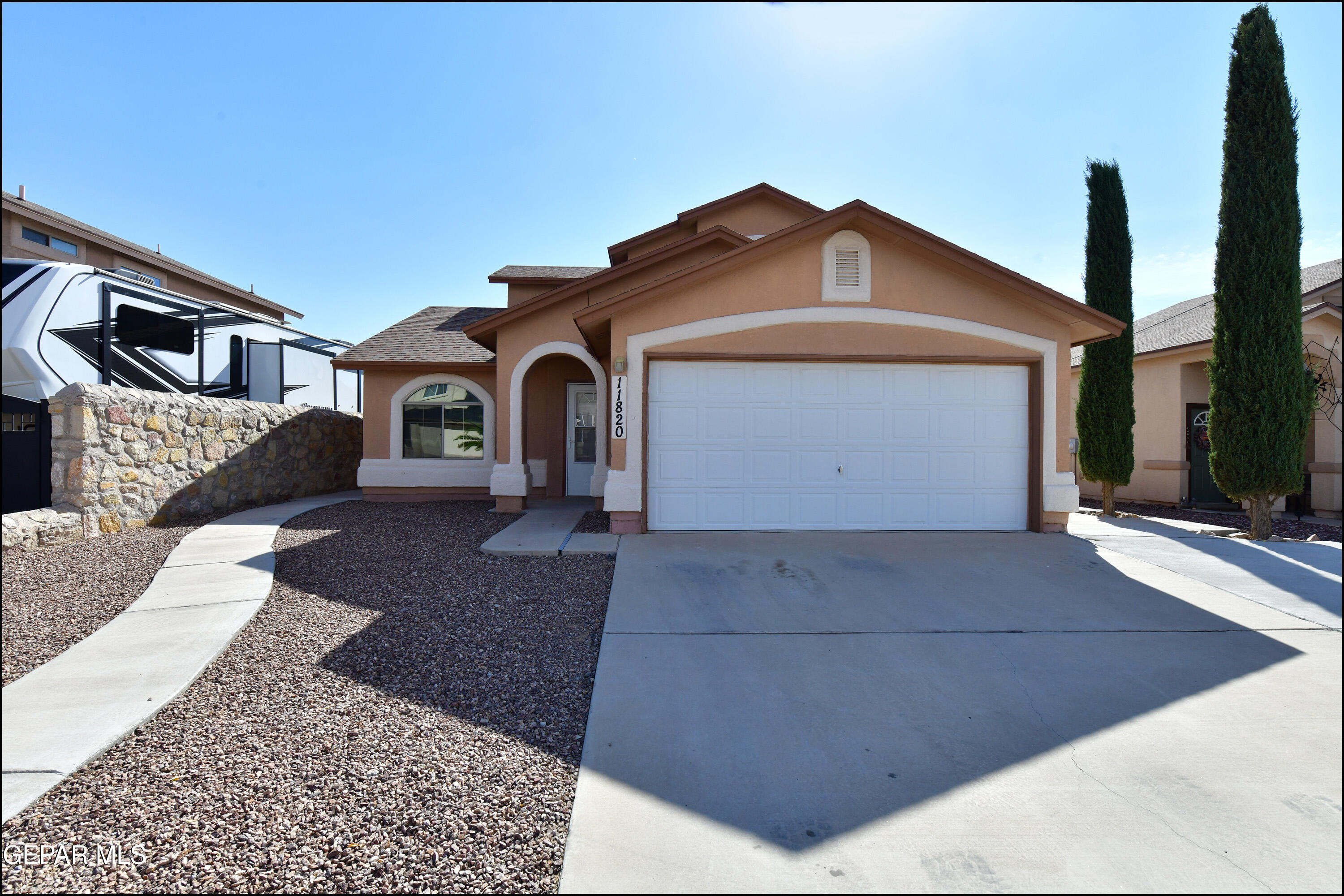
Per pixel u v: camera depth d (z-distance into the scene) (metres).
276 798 2.84
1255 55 8.58
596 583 6.15
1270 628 5.00
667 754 3.24
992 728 3.53
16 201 17.14
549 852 2.56
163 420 8.93
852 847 2.59
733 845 2.59
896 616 5.27
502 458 10.55
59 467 7.71
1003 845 2.61
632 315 8.27
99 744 3.13
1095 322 8.18
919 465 8.58
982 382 8.62
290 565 6.56
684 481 8.45
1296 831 2.68
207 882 2.35
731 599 5.67
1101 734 3.46
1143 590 5.96
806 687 4.01
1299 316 8.52
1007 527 8.64
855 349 8.38
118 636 4.53
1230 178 8.75
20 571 6.14
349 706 3.71
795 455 8.52
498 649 4.59
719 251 10.98
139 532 8.13
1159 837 2.65
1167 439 12.16
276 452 11.70
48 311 10.14
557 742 3.39
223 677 4.02
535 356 10.63
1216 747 3.32
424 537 8.11
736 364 8.48
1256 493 8.59
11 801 2.68
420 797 2.88
